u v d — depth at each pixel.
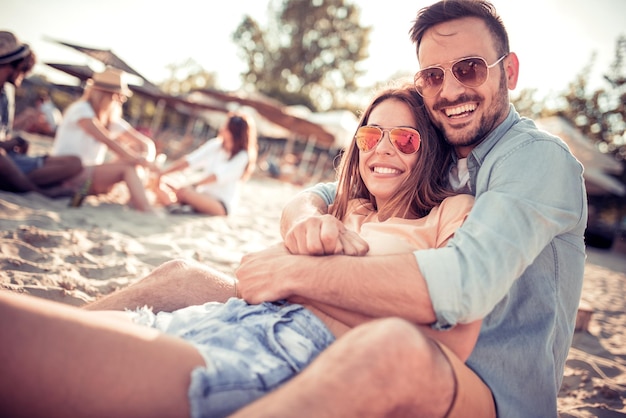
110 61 7.09
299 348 1.28
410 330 1.04
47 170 4.86
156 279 1.76
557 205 1.39
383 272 1.28
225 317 1.41
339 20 39.75
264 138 26.88
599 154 15.94
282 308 1.43
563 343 1.55
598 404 2.43
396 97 1.85
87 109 5.23
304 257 1.44
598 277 8.37
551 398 1.43
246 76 41.09
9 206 4.12
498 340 1.42
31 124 12.87
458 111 1.71
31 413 0.95
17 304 0.98
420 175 1.77
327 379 0.94
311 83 40.91
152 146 6.34
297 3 39.34
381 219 1.78
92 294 2.61
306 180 17.78
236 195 6.41
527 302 1.47
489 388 1.39
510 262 1.26
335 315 1.39
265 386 1.15
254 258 1.58
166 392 1.02
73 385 0.97
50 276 2.65
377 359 0.97
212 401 1.04
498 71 1.67
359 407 0.93
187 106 19.48
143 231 4.34
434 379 1.07
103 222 4.35
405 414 1.03
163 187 6.01
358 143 1.90
